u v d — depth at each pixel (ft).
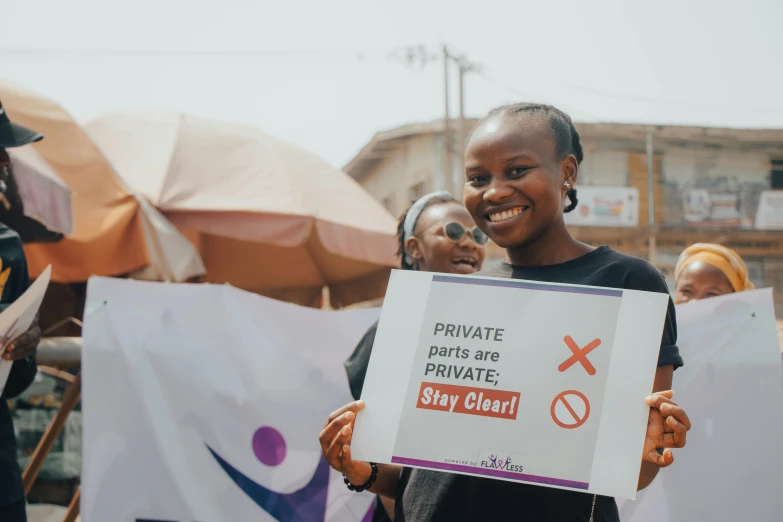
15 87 18.86
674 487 10.53
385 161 87.15
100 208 18.88
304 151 26.16
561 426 6.49
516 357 6.69
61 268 19.57
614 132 85.30
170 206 21.98
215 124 25.29
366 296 29.73
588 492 6.35
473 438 6.57
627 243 86.02
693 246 13.35
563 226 7.45
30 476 12.97
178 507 10.82
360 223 24.16
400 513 7.34
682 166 86.58
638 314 6.66
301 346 11.69
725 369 10.79
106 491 10.78
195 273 19.95
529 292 6.86
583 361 6.61
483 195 7.18
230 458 11.12
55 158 18.56
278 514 11.10
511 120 7.22
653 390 6.88
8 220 16.79
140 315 11.32
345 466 7.08
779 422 10.57
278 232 22.66
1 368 9.98
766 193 86.43
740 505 10.43
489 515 6.73
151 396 11.07
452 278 7.00
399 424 6.71
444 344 6.84
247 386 11.38
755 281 86.58
